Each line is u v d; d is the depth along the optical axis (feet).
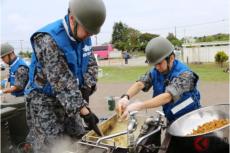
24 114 8.63
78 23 6.37
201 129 7.11
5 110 6.95
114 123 8.37
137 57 129.80
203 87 32.76
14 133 8.47
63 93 6.61
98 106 25.16
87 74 8.06
